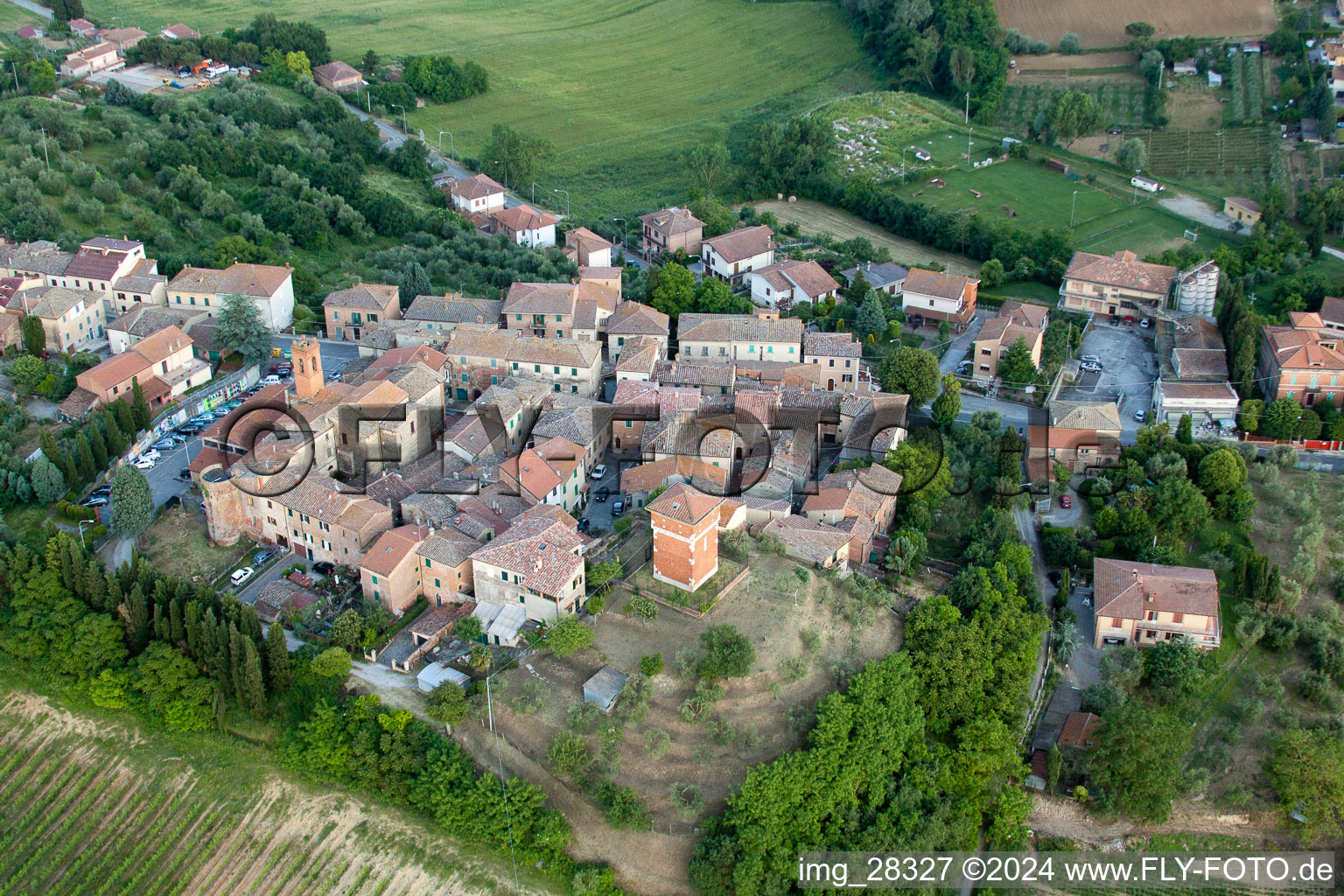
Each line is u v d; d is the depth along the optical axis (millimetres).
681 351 195875
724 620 128000
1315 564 154000
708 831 110312
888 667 125250
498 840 112688
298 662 124062
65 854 115562
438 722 119250
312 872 113062
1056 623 144875
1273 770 126688
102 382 168625
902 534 149500
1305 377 184500
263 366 190125
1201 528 158750
